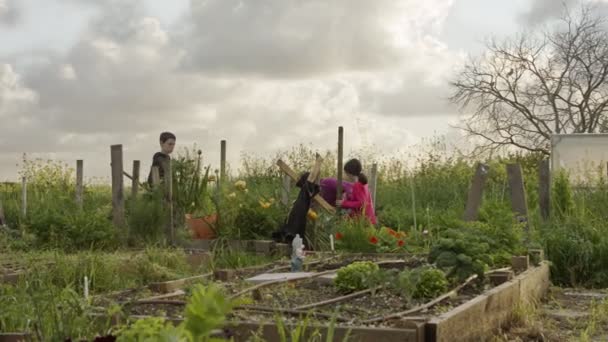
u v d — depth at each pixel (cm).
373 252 1256
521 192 1305
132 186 1476
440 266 789
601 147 2134
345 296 712
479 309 627
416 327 516
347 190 1493
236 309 614
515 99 3919
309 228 1356
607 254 1155
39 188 2230
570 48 3884
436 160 2572
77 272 855
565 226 1252
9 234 1309
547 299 952
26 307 577
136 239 1346
